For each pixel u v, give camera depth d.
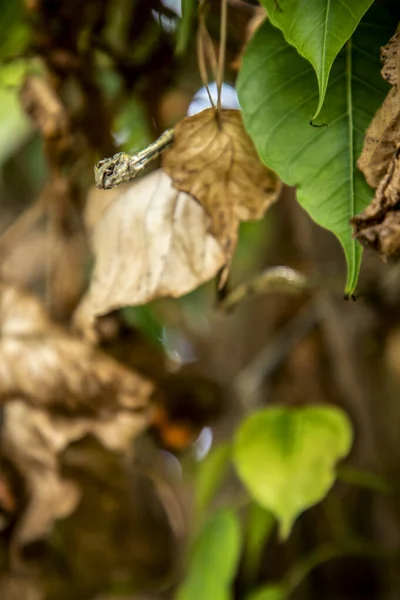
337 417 0.77
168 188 0.70
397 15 0.63
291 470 0.76
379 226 0.61
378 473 0.92
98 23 0.78
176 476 1.04
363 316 0.87
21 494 0.80
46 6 0.77
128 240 0.71
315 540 1.00
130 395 0.79
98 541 0.89
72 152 0.80
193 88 0.84
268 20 0.65
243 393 0.95
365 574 0.99
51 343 0.79
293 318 1.15
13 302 0.80
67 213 0.83
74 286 0.84
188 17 0.70
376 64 0.63
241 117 0.65
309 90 0.64
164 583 0.92
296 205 0.85
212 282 1.01
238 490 0.98
